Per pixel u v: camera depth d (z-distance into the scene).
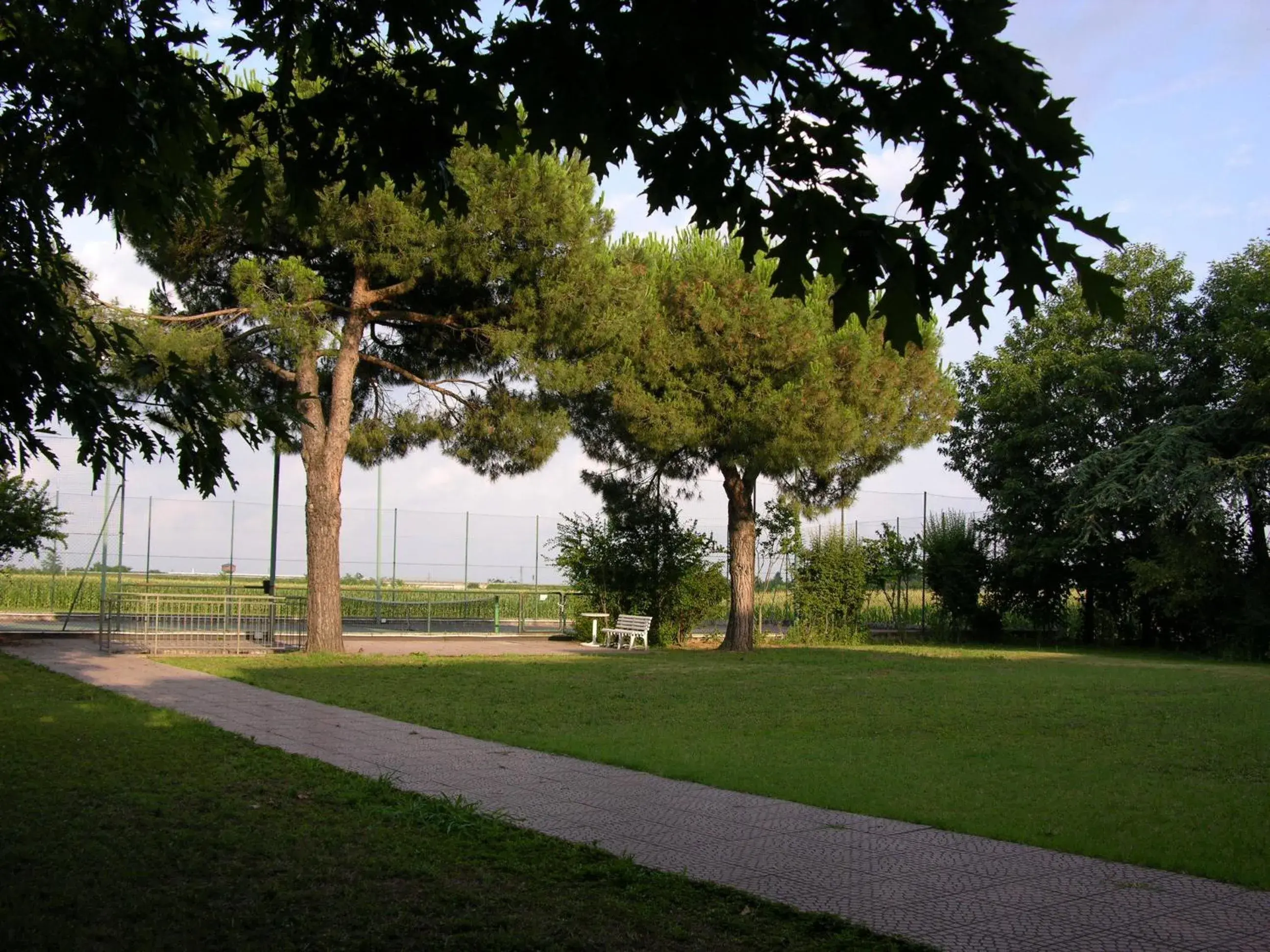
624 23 3.85
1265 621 25.36
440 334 21.25
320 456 20.34
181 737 9.93
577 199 18.84
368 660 19.42
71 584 30.42
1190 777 8.99
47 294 4.31
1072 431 30.48
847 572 29.42
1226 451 27.67
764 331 21.55
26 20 4.23
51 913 4.98
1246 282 27.31
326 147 4.75
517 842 6.53
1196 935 5.05
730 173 4.26
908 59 3.60
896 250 4.06
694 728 11.63
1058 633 32.25
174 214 5.03
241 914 5.04
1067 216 3.82
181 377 4.59
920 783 8.59
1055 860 6.38
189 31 4.57
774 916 5.27
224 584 32.66
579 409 24.45
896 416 23.20
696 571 27.45
